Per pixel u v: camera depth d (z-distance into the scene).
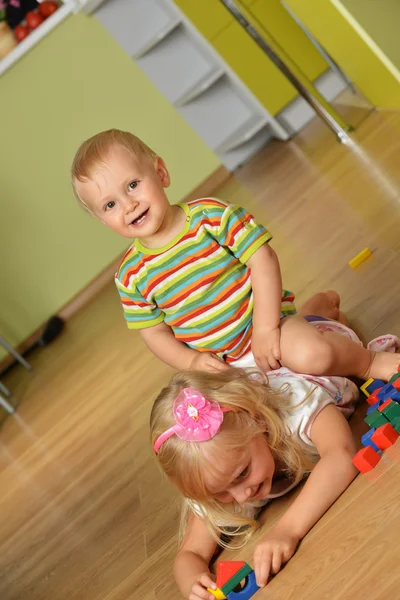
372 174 2.29
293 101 3.48
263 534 1.10
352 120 2.79
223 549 1.15
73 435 2.16
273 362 1.21
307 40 3.30
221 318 1.28
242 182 3.35
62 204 3.46
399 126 2.49
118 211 1.23
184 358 1.32
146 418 1.94
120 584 1.29
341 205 2.23
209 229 1.26
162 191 1.25
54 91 3.41
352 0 1.90
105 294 3.41
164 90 3.57
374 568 0.85
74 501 1.75
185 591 1.08
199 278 1.27
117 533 1.48
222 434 1.03
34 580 1.51
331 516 0.99
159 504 1.48
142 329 1.36
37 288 3.46
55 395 2.60
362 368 1.22
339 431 1.08
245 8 2.68
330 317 1.47
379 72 2.33
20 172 3.43
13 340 3.39
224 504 1.10
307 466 1.10
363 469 1.00
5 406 2.67
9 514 1.91
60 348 3.10
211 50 3.45
